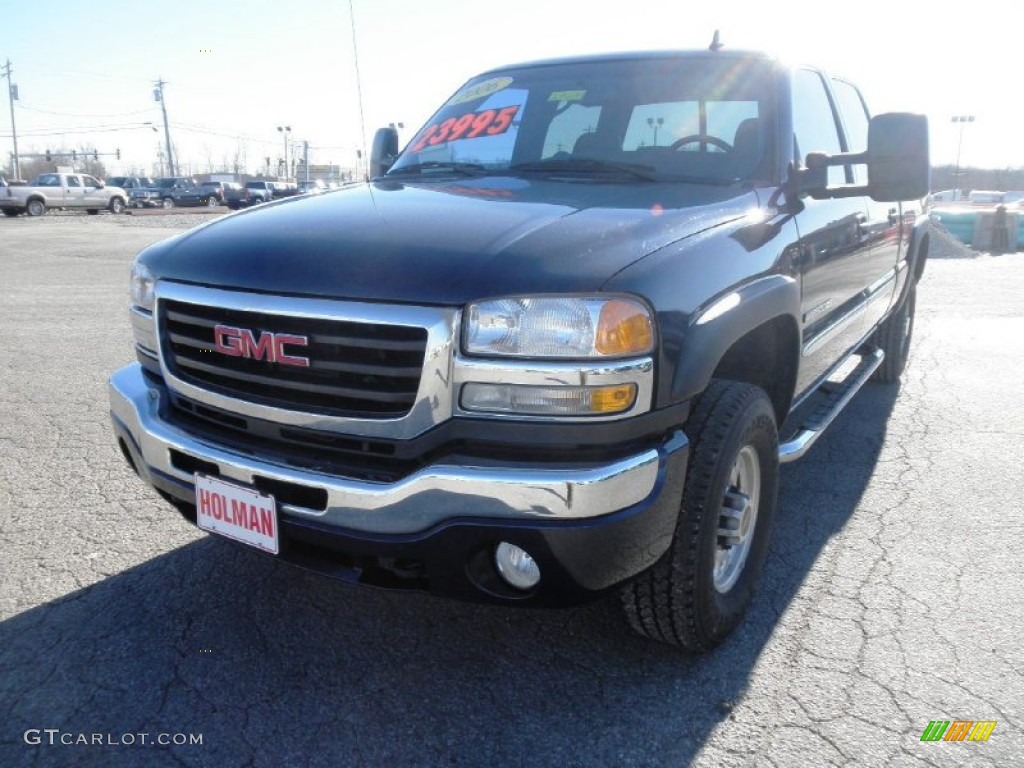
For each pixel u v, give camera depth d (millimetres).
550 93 3666
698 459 2395
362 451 2225
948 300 9844
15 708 2410
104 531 3523
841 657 2670
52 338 7410
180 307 2539
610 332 2082
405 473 2176
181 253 2613
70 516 3666
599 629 2830
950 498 3930
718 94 3387
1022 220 17672
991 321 8414
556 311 2078
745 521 2793
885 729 2336
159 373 2754
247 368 2379
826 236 3320
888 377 5867
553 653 2701
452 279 2129
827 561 3305
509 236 2297
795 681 2549
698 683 2545
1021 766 2195
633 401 2121
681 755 2248
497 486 2062
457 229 2373
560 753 2258
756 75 3406
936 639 2766
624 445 2143
